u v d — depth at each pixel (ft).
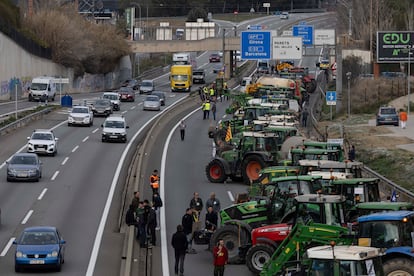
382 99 545.03
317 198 154.61
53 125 432.25
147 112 519.60
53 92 579.89
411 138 390.63
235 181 282.15
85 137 390.63
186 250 175.94
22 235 178.09
